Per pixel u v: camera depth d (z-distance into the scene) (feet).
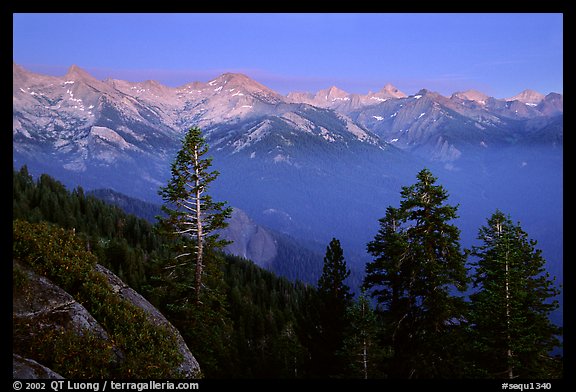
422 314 64.75
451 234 62.18
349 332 69.92
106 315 42.45
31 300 36.45
